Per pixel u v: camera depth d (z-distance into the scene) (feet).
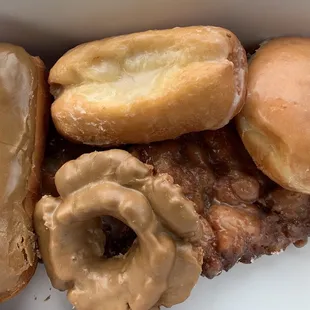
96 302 0.66
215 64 0.64
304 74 0.69
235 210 0.72
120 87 0.67
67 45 0.75
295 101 0.67
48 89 0.73
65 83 0.69
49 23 0.71
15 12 0.69
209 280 0.78
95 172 0.64
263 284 0.79
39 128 0.70
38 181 0.70
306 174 0.68
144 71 0.67
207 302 0.78
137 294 0.64
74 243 0.67
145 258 0.63
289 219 0.75
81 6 0.69
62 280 0.67
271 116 0.68
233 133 0.75
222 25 0.73
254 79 0.70
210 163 0.75
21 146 0.67
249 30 0.74
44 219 0.66
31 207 0.68
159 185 0.62
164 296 0.65
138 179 0.63
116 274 0.66
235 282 0.79
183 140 0.73
